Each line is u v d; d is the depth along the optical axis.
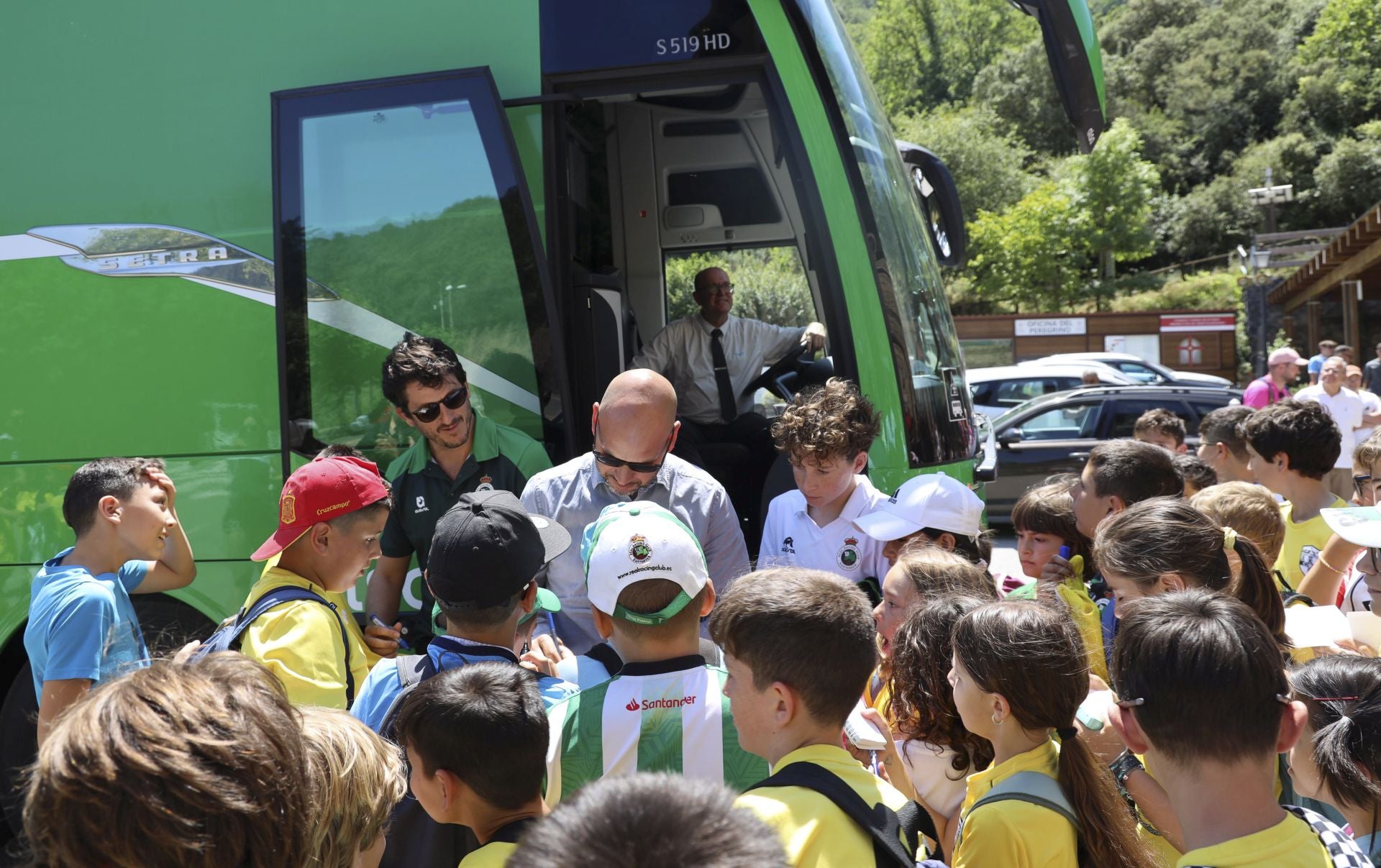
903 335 4.14
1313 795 2.20
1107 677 2.91
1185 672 1.74
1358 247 21.12
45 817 1.21
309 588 2.67
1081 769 2.00
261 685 1.37
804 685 1.88
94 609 2.88
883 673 2.80
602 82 3.93
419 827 2.18
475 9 3.93
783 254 5.45
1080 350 29.03
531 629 2.91
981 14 65.31
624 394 3.13
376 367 3.85
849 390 3.50
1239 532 3.41
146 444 3.94
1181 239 53.50
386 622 3.62
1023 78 60.75
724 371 5.28
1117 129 48.09
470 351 3.83
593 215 5.16
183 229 3.96
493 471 3.57
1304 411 3.93
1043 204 46.50
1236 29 61.38
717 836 1.01
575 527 3.26
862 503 3.59
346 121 3.85
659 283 5.50
